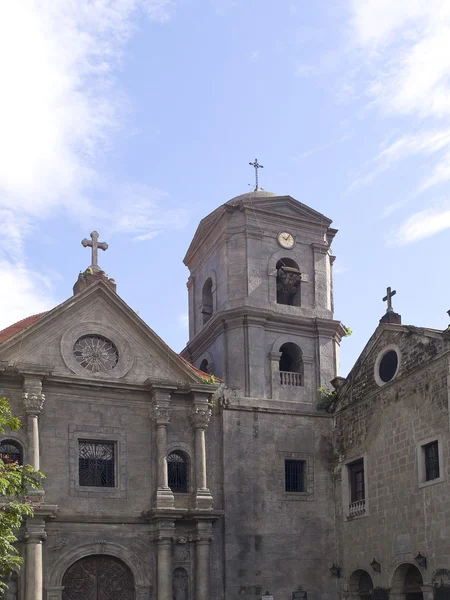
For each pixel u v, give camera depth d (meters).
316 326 37.53
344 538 34.19
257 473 34.09
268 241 37.88
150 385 32.56
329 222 39.56
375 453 33.00
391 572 30.91
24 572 28.86
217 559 32.50
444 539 28.31
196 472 32.62
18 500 29.03
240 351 35.78
